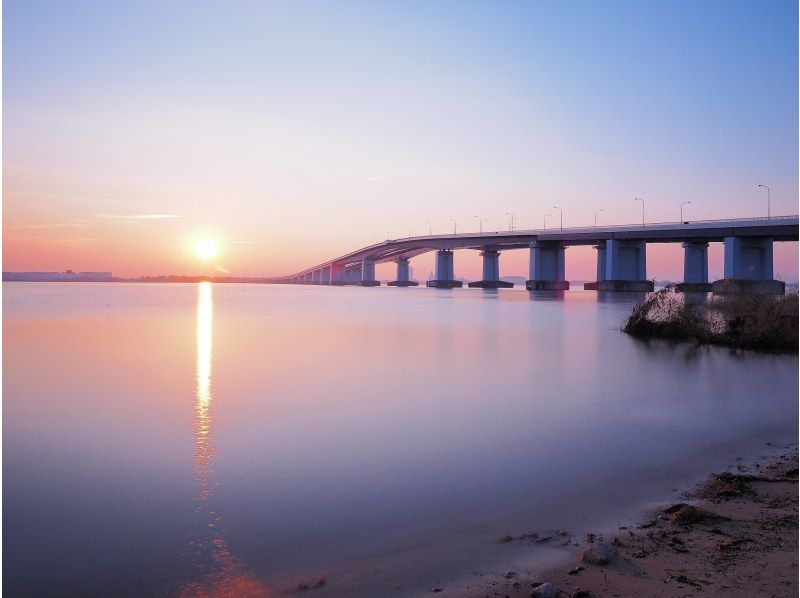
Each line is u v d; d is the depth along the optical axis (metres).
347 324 62.91
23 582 9.08
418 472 14.26
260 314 79.50
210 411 21.45
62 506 12.22
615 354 37.50
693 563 8.66
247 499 12.54
